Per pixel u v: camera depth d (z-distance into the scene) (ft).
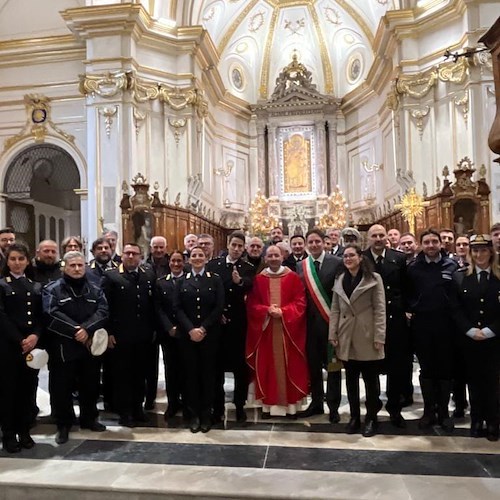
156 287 16.47
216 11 53.11
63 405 14.98
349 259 14.99
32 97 42.70
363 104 54.39
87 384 15.75
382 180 49.88
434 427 15.51
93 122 39.32
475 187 33.45
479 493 10.98
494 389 14.30
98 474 12.35
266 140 59.47
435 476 11.93
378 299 14.85
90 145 39.47
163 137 41.91
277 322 16.60
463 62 35.86
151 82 41.19
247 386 17.01
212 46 46.16
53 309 14.71
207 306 15.81
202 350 15.78
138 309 16.26
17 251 14.74
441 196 33.91
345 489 11.27
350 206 56.95
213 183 52.70
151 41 41.42
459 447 13.82
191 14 43.98
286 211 57.36
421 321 15.38
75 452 13.91
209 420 15.69
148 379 18.03
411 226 36.40
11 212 44.75
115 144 38.83
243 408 16.70
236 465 12.81
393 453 13.46
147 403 18.12
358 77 56.59
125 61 39.17
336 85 59.47
